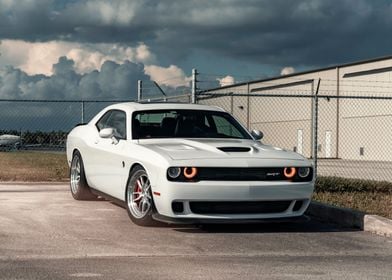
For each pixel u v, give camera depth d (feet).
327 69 133.90
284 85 146.82
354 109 126.62
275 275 15.99
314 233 22.58
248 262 17.52
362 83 124.26
